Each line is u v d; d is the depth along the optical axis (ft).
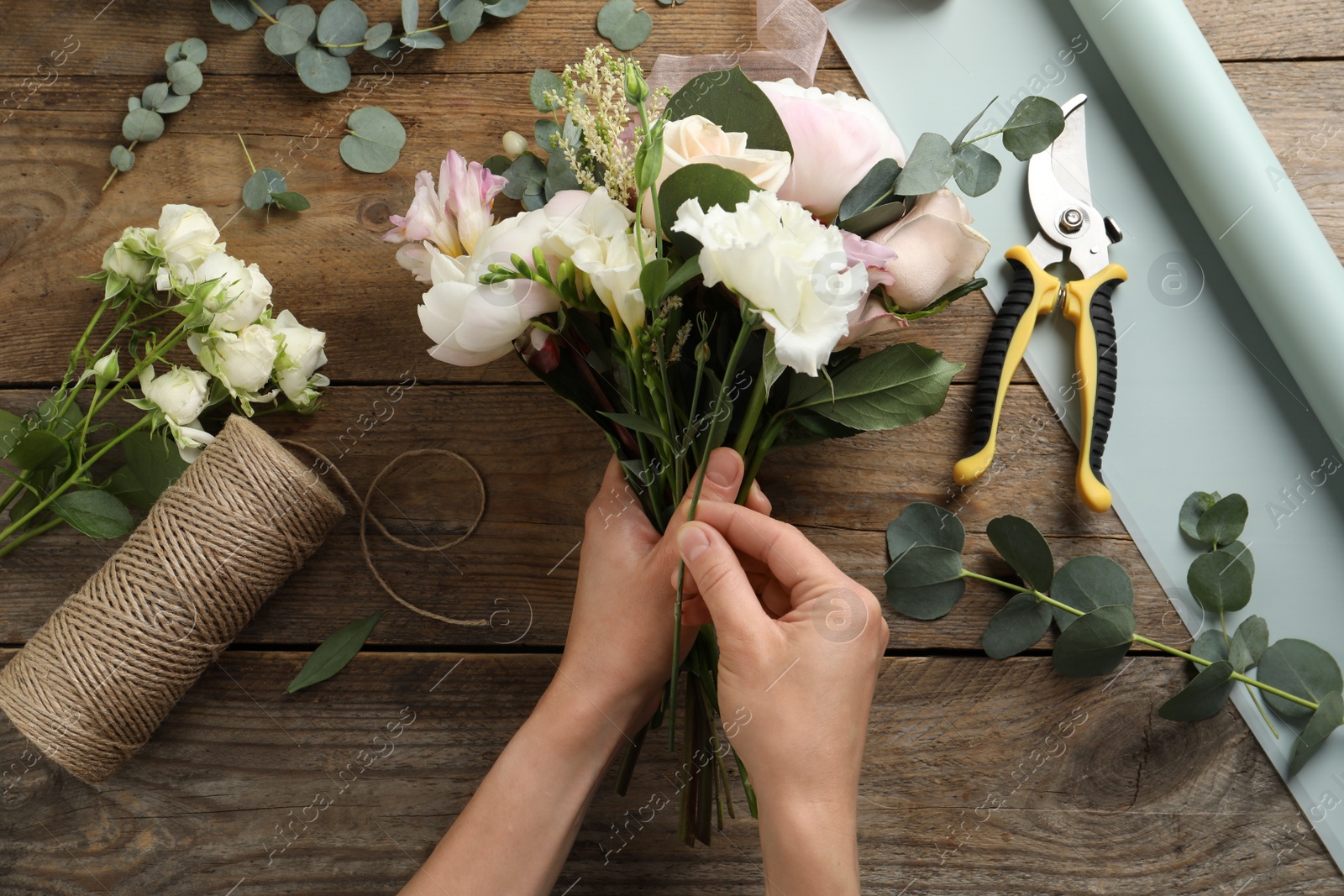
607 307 1.76
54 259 2.65
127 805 2.56
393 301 2.62
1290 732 2.48
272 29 2.60
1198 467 2.55
